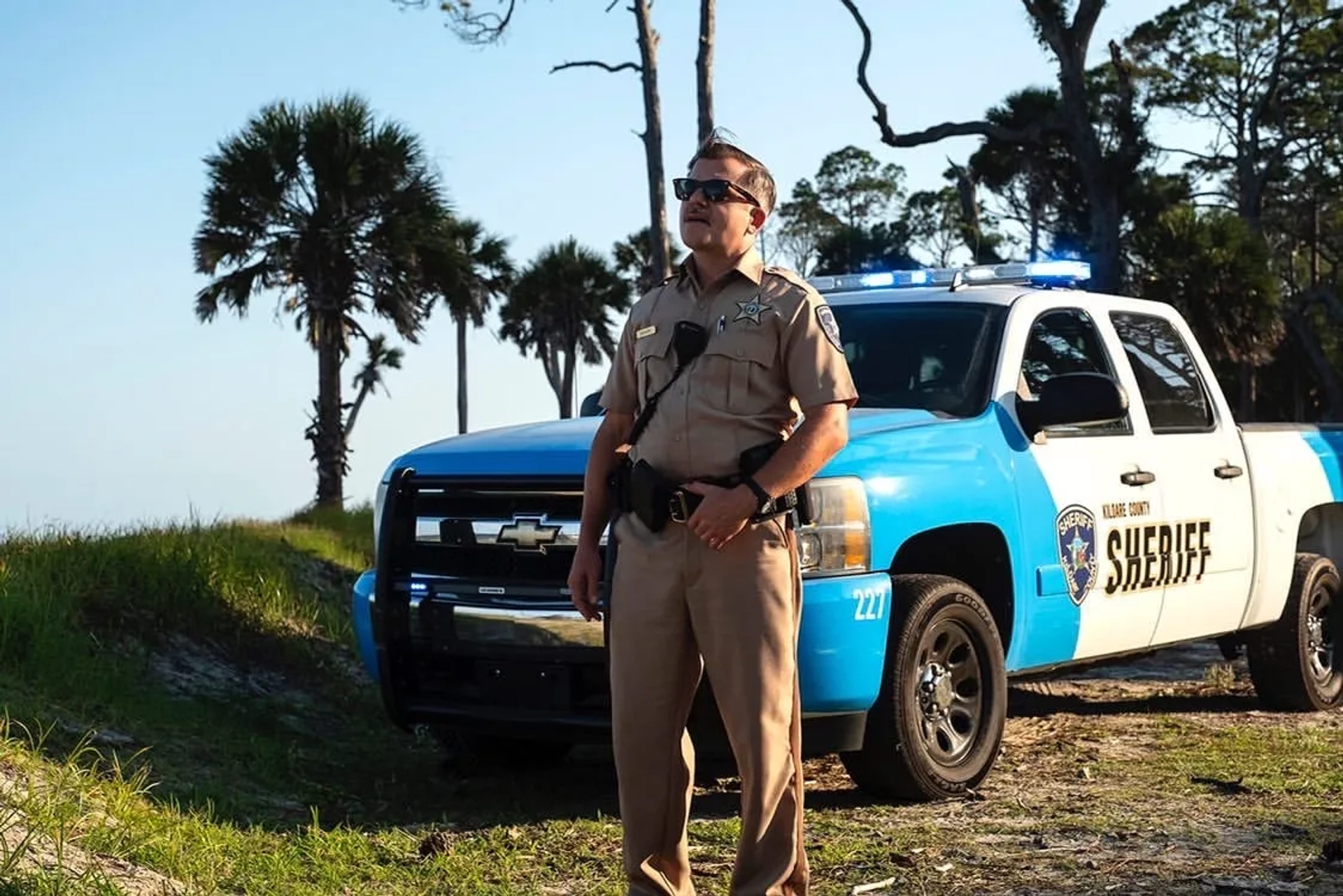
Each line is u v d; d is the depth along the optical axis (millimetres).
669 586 3865
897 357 6637
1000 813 5707
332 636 8797
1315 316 50969
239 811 5477
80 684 6516
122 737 6012
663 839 4012
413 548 5832
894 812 5723
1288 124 48781
